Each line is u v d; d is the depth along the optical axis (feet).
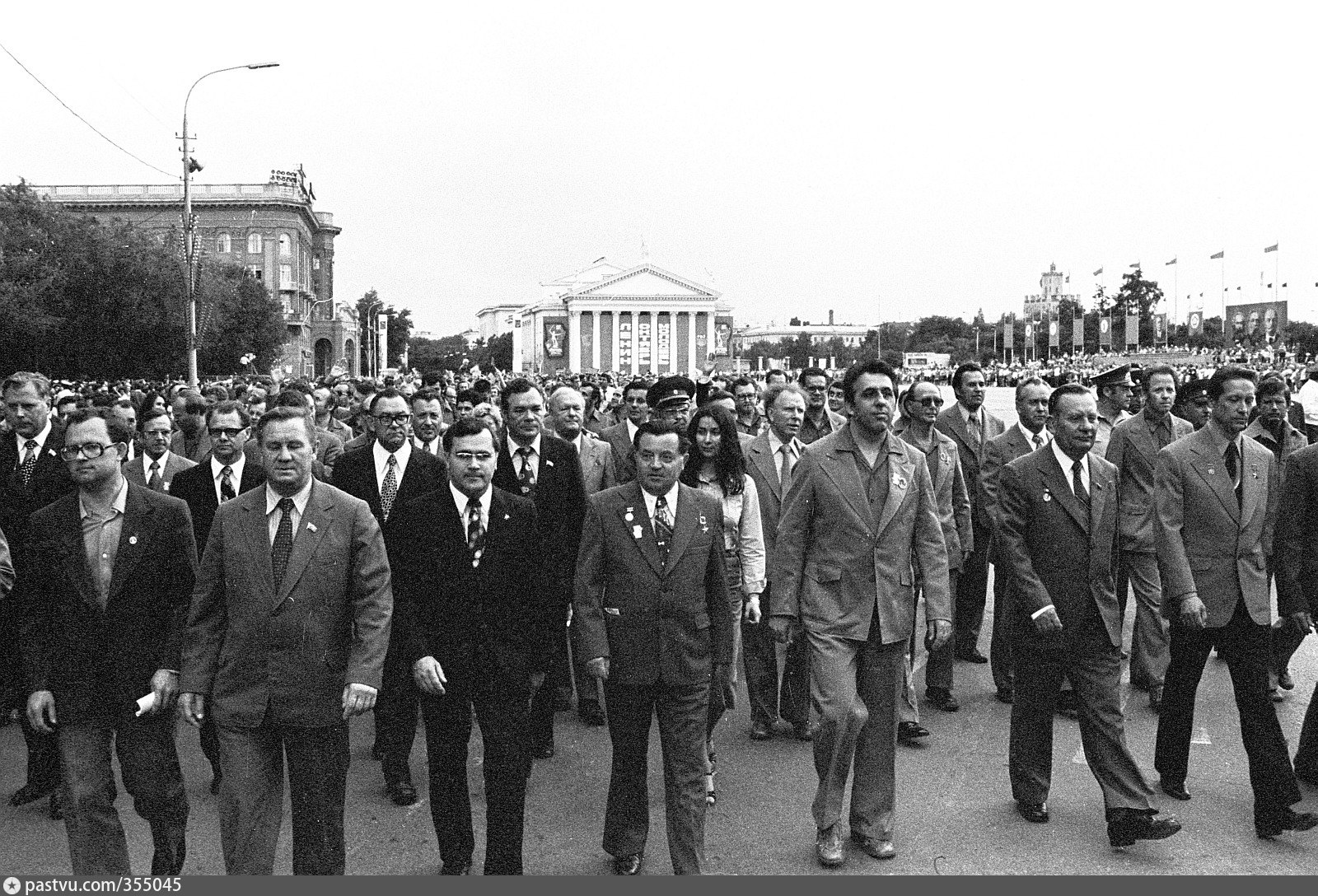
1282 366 169.99
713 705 18.71
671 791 17.46
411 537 17.78
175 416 36.09
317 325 356.79
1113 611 18.89
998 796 21.12
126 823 20.22
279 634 15.87
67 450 16.99
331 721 16.05
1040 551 19.30
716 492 22.90
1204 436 20.58
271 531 16.28
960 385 31.35
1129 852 18.40
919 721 25.53
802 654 24.86
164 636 17.53
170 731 17.34
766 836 19.38
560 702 27.61
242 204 303.07
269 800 15.96
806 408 26.63
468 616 17.47
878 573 18.67
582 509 24.88
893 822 18.48
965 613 31.14
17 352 135.54
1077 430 19.02
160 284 145.38
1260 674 19.25
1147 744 23.89
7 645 24.13
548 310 450.71
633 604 17.56
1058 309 372.17
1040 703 19.61
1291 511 19.89
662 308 408.05
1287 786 18.75
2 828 19.95
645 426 17.93
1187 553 20.24
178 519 17.69
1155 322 253.85
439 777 17.65
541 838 19.31
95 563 17.08
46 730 16.83
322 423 43.21
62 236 138.51
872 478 19.08
